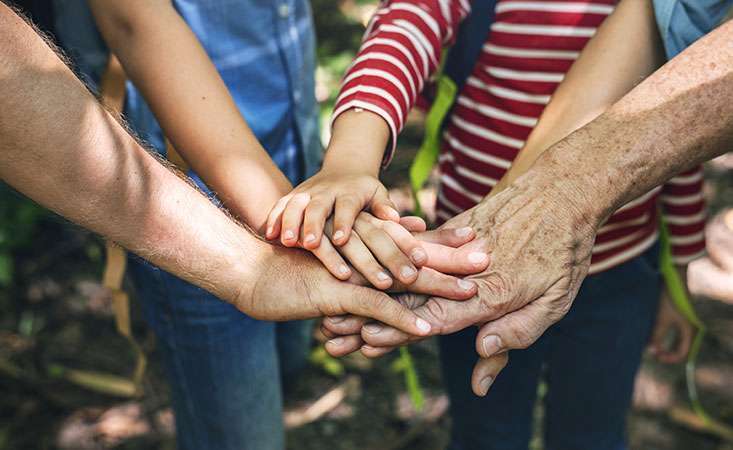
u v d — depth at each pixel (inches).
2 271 120.7
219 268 61.7
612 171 59.3
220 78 68.4
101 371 113.2
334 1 194.2
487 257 61.6
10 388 110.7
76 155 55.0
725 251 130.5
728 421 105.5
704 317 119.8
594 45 65.8
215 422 80.8
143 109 73.9
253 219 65.4
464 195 75.0
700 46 59.4
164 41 65.6
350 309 60.9
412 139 153.8
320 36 179.9
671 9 62.0
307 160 83.5
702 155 59.3
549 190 61.2
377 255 60.7
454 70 73.2
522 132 70.6
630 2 65.6
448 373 82.1
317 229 59.9
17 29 52.8
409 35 68.0
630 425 105.0
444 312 61.8
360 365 115.0
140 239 59.1
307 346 98.0
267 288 62.0
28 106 53.0
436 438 105.0
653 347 88.6
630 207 71.2
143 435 105.0
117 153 56.6
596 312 76.1
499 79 70.7
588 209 60.0
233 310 76.5
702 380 111.0
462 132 74.0
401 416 107.9
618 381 80.4
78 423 106.5
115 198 57.1
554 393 82.8
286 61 77.1
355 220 62.0
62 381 111.7
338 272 60.4
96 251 130.4
